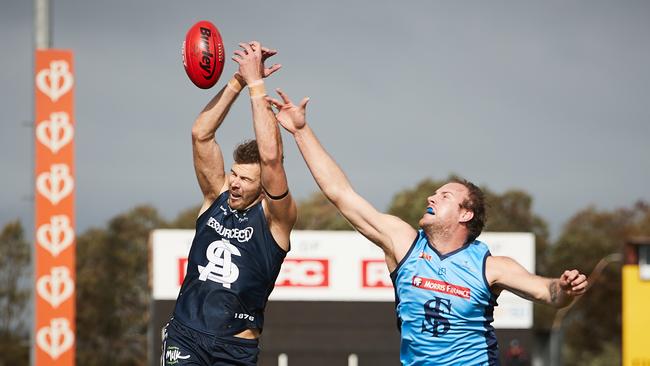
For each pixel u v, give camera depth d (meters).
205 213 22.56
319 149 21.70
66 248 53.84
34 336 53.28
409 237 21.33
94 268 187.12
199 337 21.81
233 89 22.59
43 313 53.41
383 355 73.25
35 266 53.53
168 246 72.62
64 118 54.09
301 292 72.94
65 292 53.69
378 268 73.44
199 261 22.28
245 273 21.98
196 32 22.73
